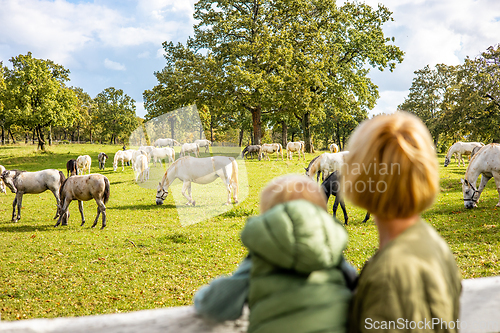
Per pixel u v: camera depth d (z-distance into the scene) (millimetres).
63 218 13539
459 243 8656
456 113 37875
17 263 8828
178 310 1047
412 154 738
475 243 8516
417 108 62250
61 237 11398
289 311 784
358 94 39469
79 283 7477
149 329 1031
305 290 798
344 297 817
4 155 38844
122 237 11016
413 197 742
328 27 37312
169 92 33781
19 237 11492
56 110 45188
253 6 36719
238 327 1026
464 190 12828
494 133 35812
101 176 13086
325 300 791
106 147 52906
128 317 1043
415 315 674
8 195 20766
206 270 8031
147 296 6730
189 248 9586
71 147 50719
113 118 81750
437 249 770
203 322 1026
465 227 10156
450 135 40312
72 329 1024
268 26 36156
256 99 33031
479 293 1170
